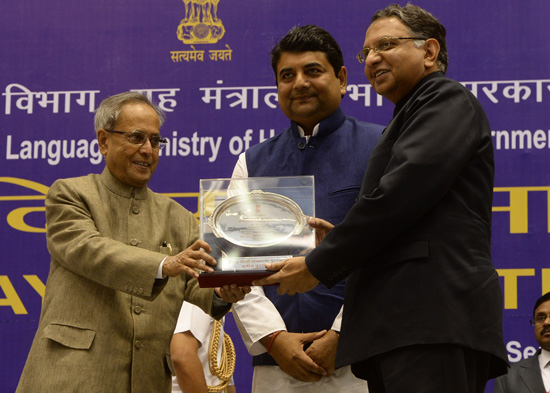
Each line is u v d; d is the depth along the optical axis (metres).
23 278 5.66
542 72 5.67
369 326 2.73
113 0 6.00
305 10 5.89
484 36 5.74
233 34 5.91
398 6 3.21
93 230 3.25
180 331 4.33
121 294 3.26
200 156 5.79
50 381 3.06
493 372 2.91
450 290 2.67
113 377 3.12
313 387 3.75
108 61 5.94
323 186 3.93
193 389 4.23
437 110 2.82
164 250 3.38
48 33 5.99
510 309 5.46
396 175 2.71
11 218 5.75
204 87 5.87
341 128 4.07
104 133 3.47
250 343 3.78
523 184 5.55
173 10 5.98
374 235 2.71
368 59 3.16
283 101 4.07
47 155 5.85
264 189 3.19
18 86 5.94
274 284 3.02
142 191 3.49
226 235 3.11
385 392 2.75
